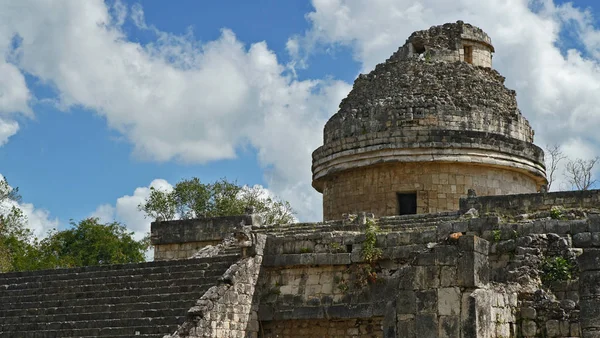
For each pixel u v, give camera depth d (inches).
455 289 629.0
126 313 1057.5
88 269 1224.2
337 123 1497.3
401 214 1417.3
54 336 1067.3
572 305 723.4
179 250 1504.7
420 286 642.2
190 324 946.7
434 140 1390.3
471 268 627.5
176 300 1053.2
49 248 2276.1
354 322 1004.6
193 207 2235.5
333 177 1504.7
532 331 727.7
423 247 971.9
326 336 1019.3
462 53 1539.1
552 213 991.0
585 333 641.0
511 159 1424.7
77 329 1058.1
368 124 1444.4
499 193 1423.5
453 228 949.8
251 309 1039.0
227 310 995.3
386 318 655.8
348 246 1028.5
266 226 1307.8
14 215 2188.7
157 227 1525.6
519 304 741.3
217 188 2274.9
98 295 1138.7
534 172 1460.4
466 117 1425.9
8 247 2068.2
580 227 861.8
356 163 1437.0
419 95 1444.4
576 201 1108.5
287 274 1059.9
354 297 1003.9
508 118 1473.9
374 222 1165.1
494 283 761.6
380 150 1411.2
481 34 1572.3
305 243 1055.0
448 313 626.8
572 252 821.9
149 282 1120.8
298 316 1027.3
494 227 915.4
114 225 2434.8
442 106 1422.2
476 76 1492.4
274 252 1072.2
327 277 1032.8
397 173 1418.6
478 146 1395.2
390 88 1477.6
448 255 637.9
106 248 2324.1
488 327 640.4
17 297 1203.9
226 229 1456.7
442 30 1551.4
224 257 1116.5
